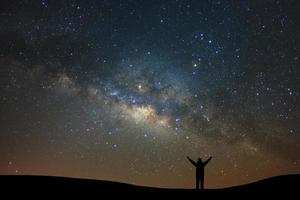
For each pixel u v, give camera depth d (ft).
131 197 68.23
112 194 68.90
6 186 68.39
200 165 75.15
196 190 74.95
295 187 72.08
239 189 75.05
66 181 74.28
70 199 63.87
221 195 70.33
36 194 64.95
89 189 70.74
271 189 71.67
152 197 69.15
